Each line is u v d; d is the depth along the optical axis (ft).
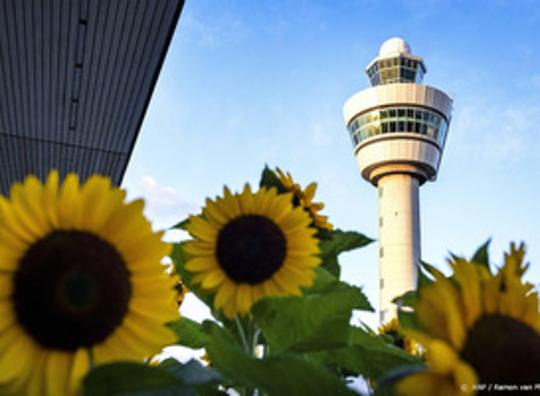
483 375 1.78
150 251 2.22
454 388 1.61
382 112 215.51
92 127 100.27
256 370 2.10
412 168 209.46
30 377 1.94
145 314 2.17
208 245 3.50
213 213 3.57
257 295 3.43
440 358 1.60
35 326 1.97
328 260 4.33
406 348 5.41
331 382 2.06
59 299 1.99
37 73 87.51
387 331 6.14
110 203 2.22
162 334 2.18
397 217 200.44
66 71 86.74
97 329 2.05
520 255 2.22
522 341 1.81
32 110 96.84
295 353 2.90
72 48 81.61
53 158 108.68
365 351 3.26
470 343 1.83
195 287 3.84
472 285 1.89
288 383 2.09
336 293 2.92
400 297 2.81
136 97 92.12
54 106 95.55
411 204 204.23
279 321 2.92
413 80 233.96
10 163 109.81
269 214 3.60
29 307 1.98
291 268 3.51
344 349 3.30
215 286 3.53
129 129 100.37
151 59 84.33
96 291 2.05
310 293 3.84
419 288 2.78
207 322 3.71
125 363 1.85
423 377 1.61
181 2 74.08
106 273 2.09
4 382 1.92
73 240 2.10
